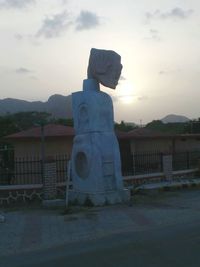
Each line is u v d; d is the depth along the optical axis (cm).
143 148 3288
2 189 1912
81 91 1797
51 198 1902
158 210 1595
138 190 2034
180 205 1712
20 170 2075
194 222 1334
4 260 949
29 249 1056
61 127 2548
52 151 2400
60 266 862
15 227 1349
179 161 2548
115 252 955
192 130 5394
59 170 2038
